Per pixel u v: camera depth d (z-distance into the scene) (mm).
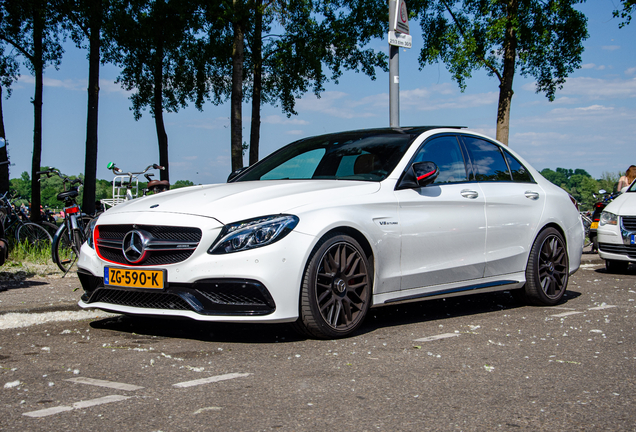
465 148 5383
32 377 3016
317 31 22250
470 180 5246
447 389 2842
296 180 4797
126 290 4020
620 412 2521
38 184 20781
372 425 2340
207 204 4043
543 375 3111
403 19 8719
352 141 5238
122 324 4535
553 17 19391
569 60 20047
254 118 23234
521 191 5633
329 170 4934
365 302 4219
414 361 3398
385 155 4844
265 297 3725
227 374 3088
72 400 2637
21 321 4566
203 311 3779
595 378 3057
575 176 102562
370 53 23109
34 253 8805
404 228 4496
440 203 4805
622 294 6570
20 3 16938
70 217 7602
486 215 5168
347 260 4121
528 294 5609
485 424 2361
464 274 4965
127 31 18656
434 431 2281
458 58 19016
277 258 3754
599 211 12312
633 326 4547
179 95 24000
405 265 4520
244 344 3846
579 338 4078
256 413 2475
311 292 3889
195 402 2615
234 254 3744
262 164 5578
